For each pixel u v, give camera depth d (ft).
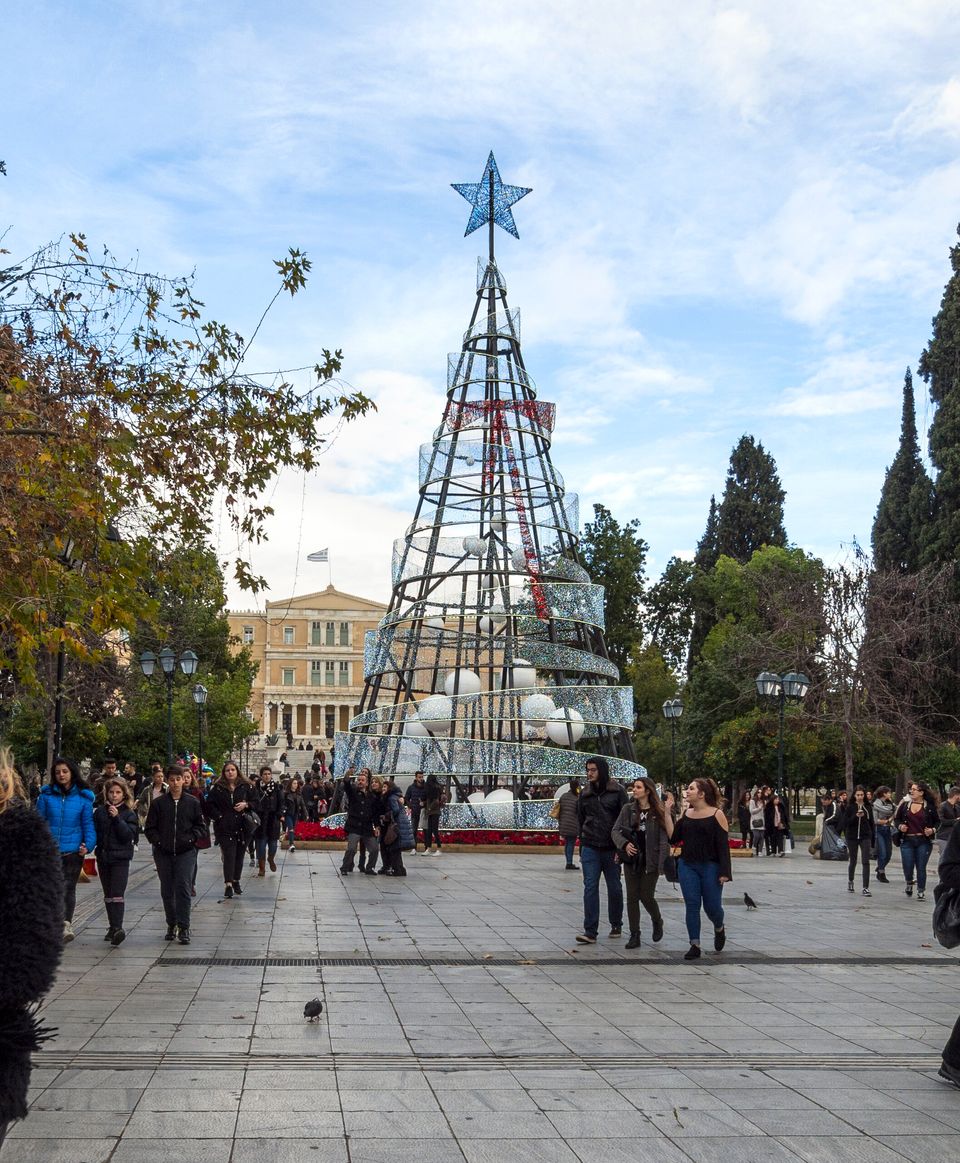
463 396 125.49
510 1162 19.29
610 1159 19.56
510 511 123.03
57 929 13.48
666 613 246.88
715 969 40.40
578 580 118.52
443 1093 23.32
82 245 41.34
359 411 44.42
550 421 124.88
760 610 196.54
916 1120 21.81
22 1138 20.04
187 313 42.24
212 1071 24.70
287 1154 19.44
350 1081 24.09
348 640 423.23
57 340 41.22
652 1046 28.02
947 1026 30.96
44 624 38.58
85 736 137.90
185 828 45.47
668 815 45.47
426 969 39.40
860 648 143.43
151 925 50.60
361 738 111.86
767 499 250.57
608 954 43.65
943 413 175.83
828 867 93.91
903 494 183.42
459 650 115.34
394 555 122.72
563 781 115.75
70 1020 30.04
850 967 41.19
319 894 64.13
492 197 132.26
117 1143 19.86
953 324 176.45
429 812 98.73
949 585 164.66
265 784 75.72
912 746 156.15
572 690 109.60
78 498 37.22
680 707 137.80
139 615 40.96
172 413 41.57
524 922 52.65
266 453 42.39
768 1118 21.88
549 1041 28.40
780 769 112.57
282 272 42.55
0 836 13.42
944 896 24.98
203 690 126.82
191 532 42.68
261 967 39.37
